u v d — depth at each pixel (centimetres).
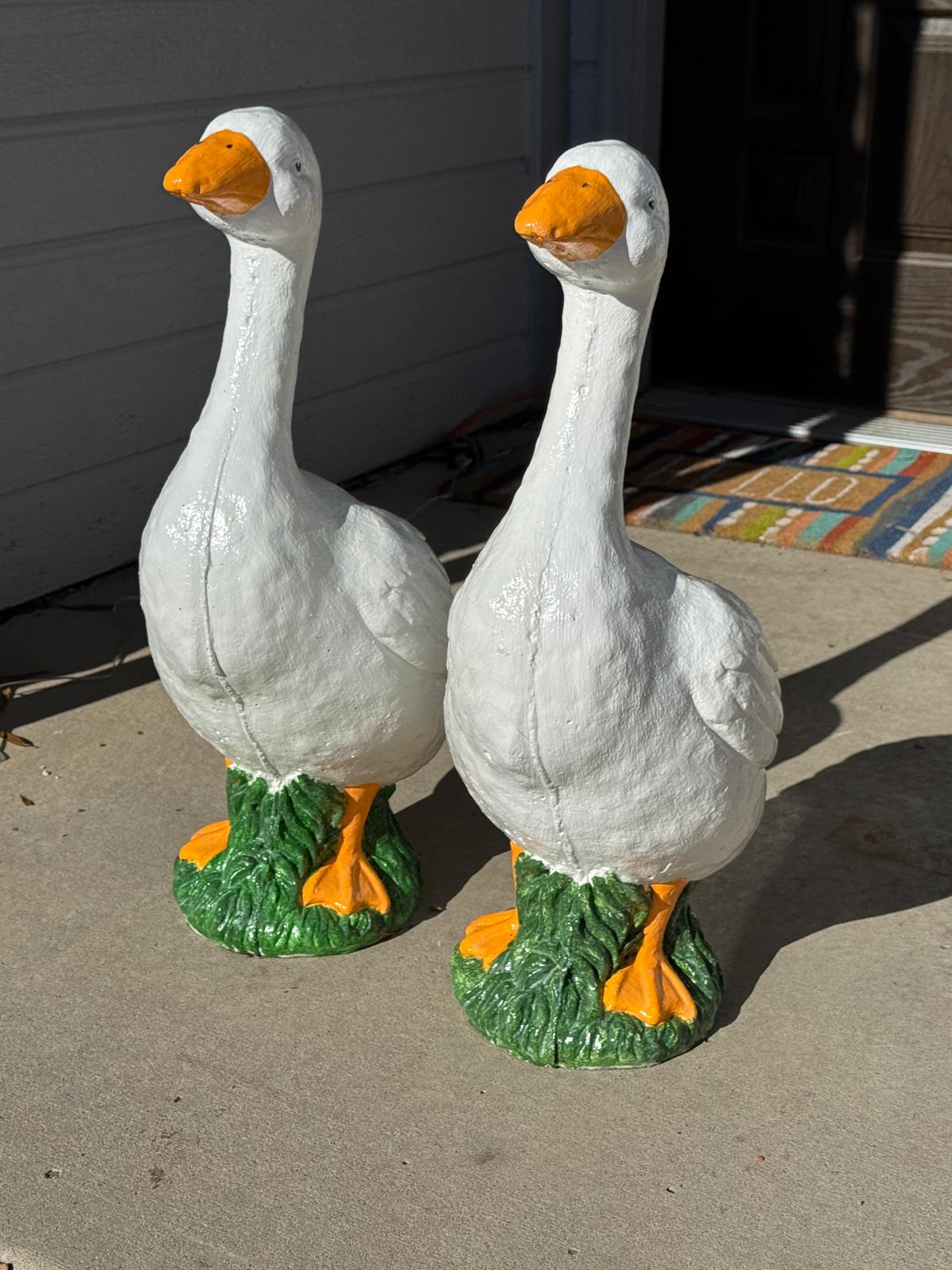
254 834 100
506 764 83
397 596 93
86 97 149
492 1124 84
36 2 143
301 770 98
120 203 156
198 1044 91
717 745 83
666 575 85
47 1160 81
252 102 167
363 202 185
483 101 200
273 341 90
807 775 122
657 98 206
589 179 76
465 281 205
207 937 100
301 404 183
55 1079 88
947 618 148
